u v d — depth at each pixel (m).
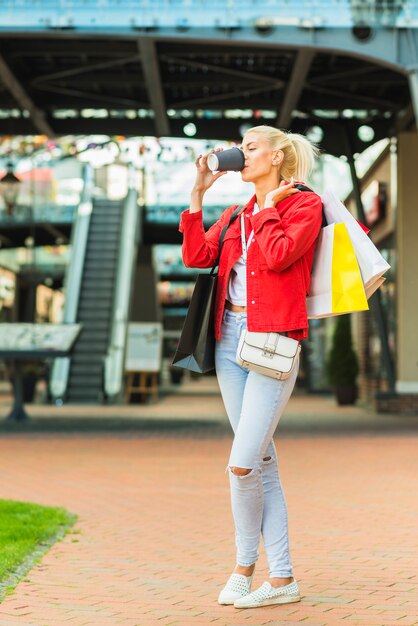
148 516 7.47
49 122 19.77
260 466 4.38
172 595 4.73
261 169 4.40
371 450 12.66
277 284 4.24
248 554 4.51
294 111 19.58
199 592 4.79
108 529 6.85
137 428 16.75
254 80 17.50
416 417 19.39
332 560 5.60
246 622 4.15
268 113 21.39
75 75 17.61
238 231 4.47
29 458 11.95
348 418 19.16
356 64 17.34
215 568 5.42
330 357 24.30
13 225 32.34
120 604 4.54
